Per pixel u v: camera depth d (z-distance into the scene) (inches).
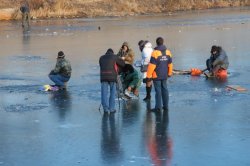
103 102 810.8
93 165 577.6
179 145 641.6
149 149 628.7
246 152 609.9
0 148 644.1
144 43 983.0
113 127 728.3
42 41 1892.2
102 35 2064.5
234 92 948.6
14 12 3038.9
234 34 2025.1
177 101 883.4
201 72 1135.0
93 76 1144.2
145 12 3508.9
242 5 4065.0
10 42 1882.4
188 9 3759.8
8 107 863.7
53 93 972.6
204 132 695.1
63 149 635.5
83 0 3442.4
